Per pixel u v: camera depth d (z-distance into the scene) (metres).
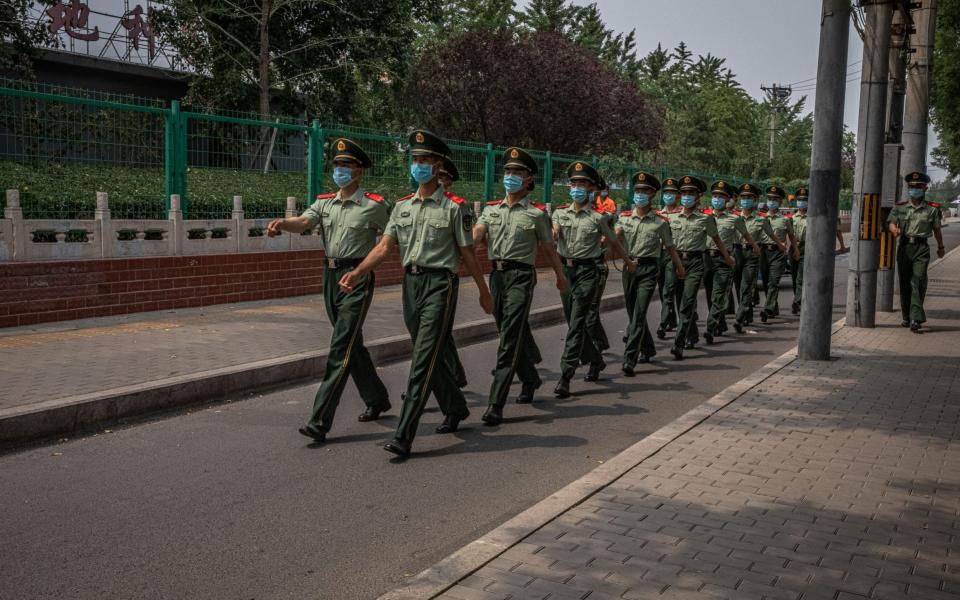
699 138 58.88
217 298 11.54
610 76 34.09
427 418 6.67
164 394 6.62
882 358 8.85
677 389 7.87
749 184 12.12
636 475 4.91
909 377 7.85
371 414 6.53
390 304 12.19
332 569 3.84
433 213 5.74
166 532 4.23
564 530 4.05
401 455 5.60
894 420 6.24
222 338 8.96
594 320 8.43
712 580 3.52
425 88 31.48
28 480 4.98
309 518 4.46
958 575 3.60
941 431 5.95
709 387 7.97
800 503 4.46
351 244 6.03
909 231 10.88
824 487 4.72
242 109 24.67
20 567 3.79
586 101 31.23
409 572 3.83
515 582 3.48
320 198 6.24
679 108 63.50
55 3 21.45
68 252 9.87
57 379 6.77
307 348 8.48
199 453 5.59
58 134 9.95
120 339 8.73
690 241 9.51
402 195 14.70
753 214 12.53
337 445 5.85
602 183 9.98
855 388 7.35
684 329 9.41
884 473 4.99
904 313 11.22
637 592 3.40
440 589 3.40
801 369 8.22
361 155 6.04
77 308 9.84
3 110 9.41
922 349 9.41
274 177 12.77
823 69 8.48
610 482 4.77
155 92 25.27
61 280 9.66
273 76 25.94
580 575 3.55
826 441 5.67
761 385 7.47
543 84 30.66
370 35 25.64
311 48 26.11
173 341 8.69
